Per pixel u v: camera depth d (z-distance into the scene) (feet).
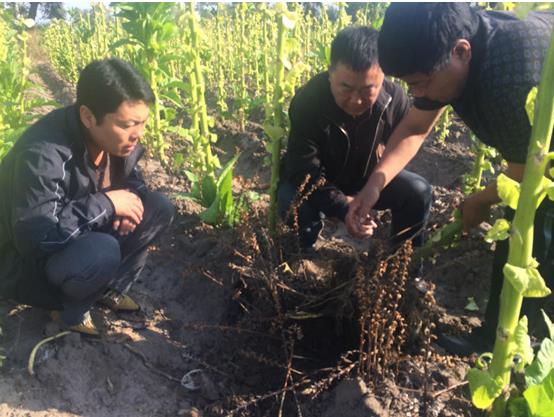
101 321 9.05
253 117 20.83
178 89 25.48
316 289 9.46
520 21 6.66
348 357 8.59
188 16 11.90
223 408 7.95
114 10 23.44
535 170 4.74
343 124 9.73
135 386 8.04
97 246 7.63
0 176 7.60
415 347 8.18
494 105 6.70
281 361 8.80
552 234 7.43
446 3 6.20
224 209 11.59
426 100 8.43
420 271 9.29
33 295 8.09
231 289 9.97
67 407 7.45
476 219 8.50
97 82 6.93
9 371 7.75
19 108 17.02
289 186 10.32
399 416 7.06
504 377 5.48
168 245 11.53
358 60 8.18
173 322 9.59
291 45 9.83
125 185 8.96
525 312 8.09
